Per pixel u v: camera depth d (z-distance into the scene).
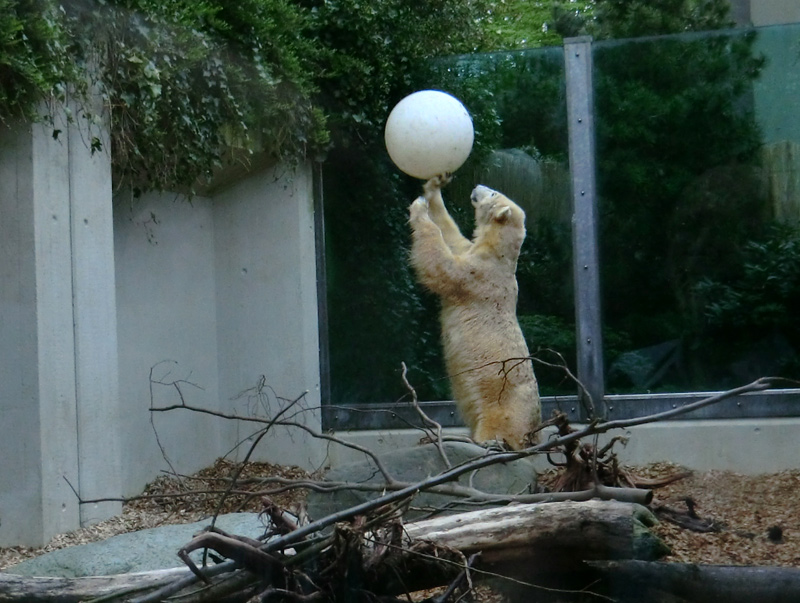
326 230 7.70
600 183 7.47
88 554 4.62
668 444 7.07
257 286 7.47
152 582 3.66
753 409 7.11
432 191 6.75
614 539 3.57
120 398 6.38
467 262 6.57
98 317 5.68
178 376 7.03
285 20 7.01
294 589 3.33
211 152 6.52
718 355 7.25
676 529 4.84
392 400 7.60
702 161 7.33
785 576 3.68
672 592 3.71
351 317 7.68
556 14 11.77
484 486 4.86
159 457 6.77
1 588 3.63
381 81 7.56
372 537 3.52
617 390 7.38
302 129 7.18
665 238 7.38
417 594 4.13
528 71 7.58
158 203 6.87
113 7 5.52
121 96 5.75
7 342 5.23
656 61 7.38
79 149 5.52
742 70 7.28
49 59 5.04
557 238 7.52
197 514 5.89
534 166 7.56
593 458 4.37
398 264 7.65
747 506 5.50
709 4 10.24
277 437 7.38
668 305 7.35
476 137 7.64
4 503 5.23
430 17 8.39
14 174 5.18
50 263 5.29
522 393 6.48
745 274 7.26
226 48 6.46
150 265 6.77
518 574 3.71
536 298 7.54
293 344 7.37
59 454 5.33
